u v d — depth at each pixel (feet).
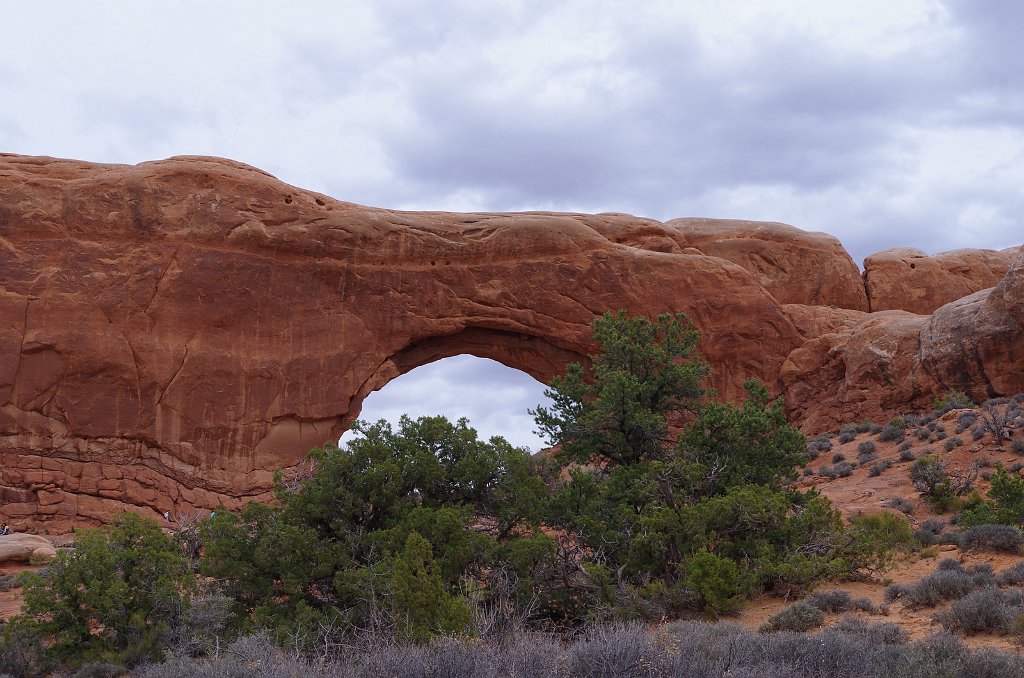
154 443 106.42
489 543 44.60
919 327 123.65
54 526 99.71
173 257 110.32
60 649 41.04
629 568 48.01
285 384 113.39
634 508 54.34
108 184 109.50
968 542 52.65
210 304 110.63
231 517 47.03
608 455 72.79
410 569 37.09
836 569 46.93
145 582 43.19
